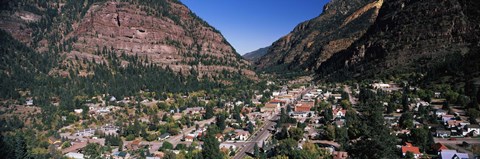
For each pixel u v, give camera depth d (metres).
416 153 125.12
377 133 67.06
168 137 185.00
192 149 152.62
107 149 156.88
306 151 134.25
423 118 171.62
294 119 199.75
